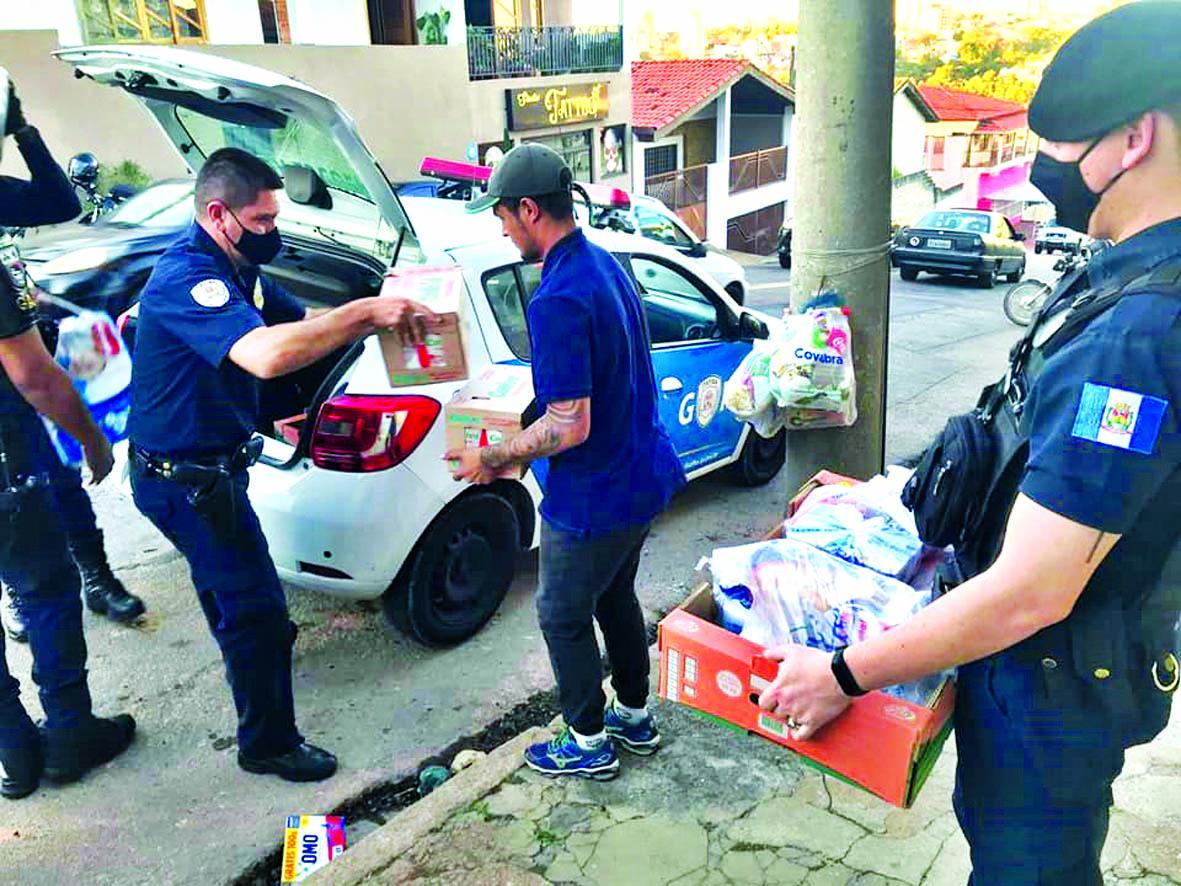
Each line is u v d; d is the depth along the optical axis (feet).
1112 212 3.90
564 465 7.38
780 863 7.24
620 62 62.44
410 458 10.10
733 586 5.86
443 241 11.42
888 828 7.58
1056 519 3.68
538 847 7.48
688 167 79.41
